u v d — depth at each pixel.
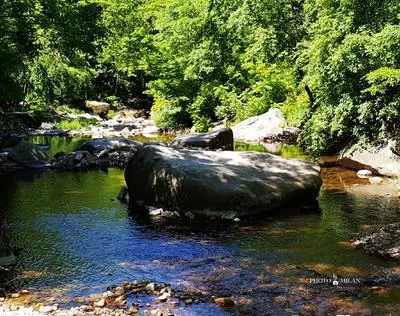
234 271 7.66
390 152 14.88
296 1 20.25
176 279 7.37
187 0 35.09
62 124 31.08
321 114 16.34
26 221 10.57
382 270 7.56
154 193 11.41
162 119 32.59
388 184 13.96
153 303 6.46
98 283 7.27
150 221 10.52
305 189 11.45
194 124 31.69
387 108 14.49
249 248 8.74
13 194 13.04
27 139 25.06
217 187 10.59
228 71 32.25
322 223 10.20
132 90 48.12
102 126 33.22
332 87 15.55
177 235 9.55
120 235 9.59
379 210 11.12
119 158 18.61
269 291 6.86
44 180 14.91
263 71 28.73
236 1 22.98
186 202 10.71
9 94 19.48
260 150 21.50
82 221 10.56
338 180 14.66
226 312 6.20
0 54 17.05
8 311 6.14
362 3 15.52
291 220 10.45
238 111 30.52
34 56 19.00
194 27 33.78
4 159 17.53
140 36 41.31
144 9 46.69
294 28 20.28
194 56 32.62
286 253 8.45
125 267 7.91
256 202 10.59
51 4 16.56
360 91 14.82
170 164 11.27
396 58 14.27
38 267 7.95
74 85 37.41
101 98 45.25
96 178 15.30
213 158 11.96
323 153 18.91
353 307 6.30
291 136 25.16
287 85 26.50
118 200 12.40
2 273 7.69
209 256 8.37
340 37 15.56
